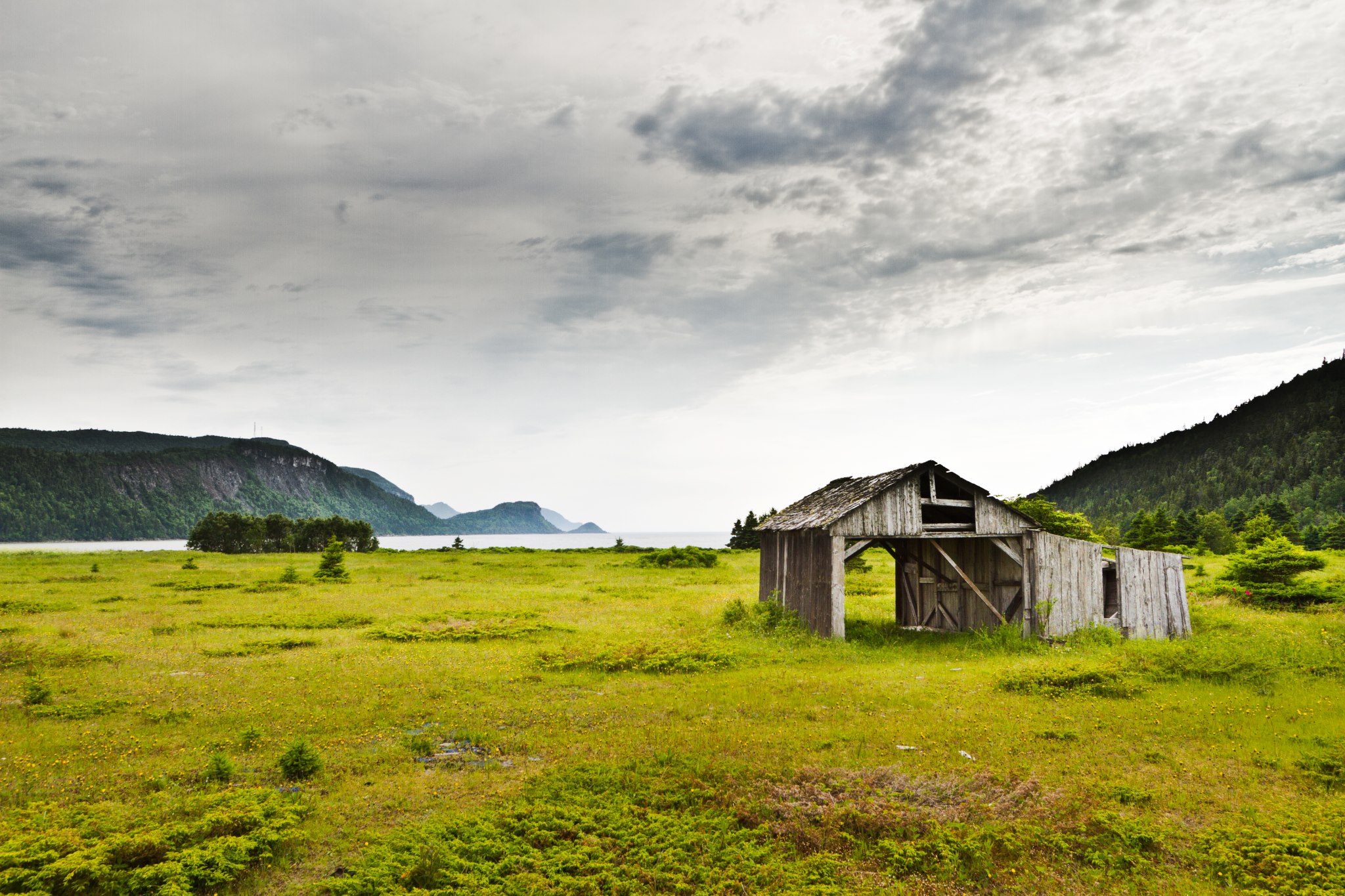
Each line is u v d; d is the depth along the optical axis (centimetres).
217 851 790
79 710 1408
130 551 7969
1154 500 19000
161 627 2456
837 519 2194
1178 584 2267
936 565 2664
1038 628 2198
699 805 954
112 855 786
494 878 780
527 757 1166
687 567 5334
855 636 2369
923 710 1400
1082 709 1373
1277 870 761
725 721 1335
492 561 6100
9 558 6291
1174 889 752
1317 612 2591
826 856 816
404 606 3133
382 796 998
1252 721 1251
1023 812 905
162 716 1366
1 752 1162
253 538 10712
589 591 3800
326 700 1502
